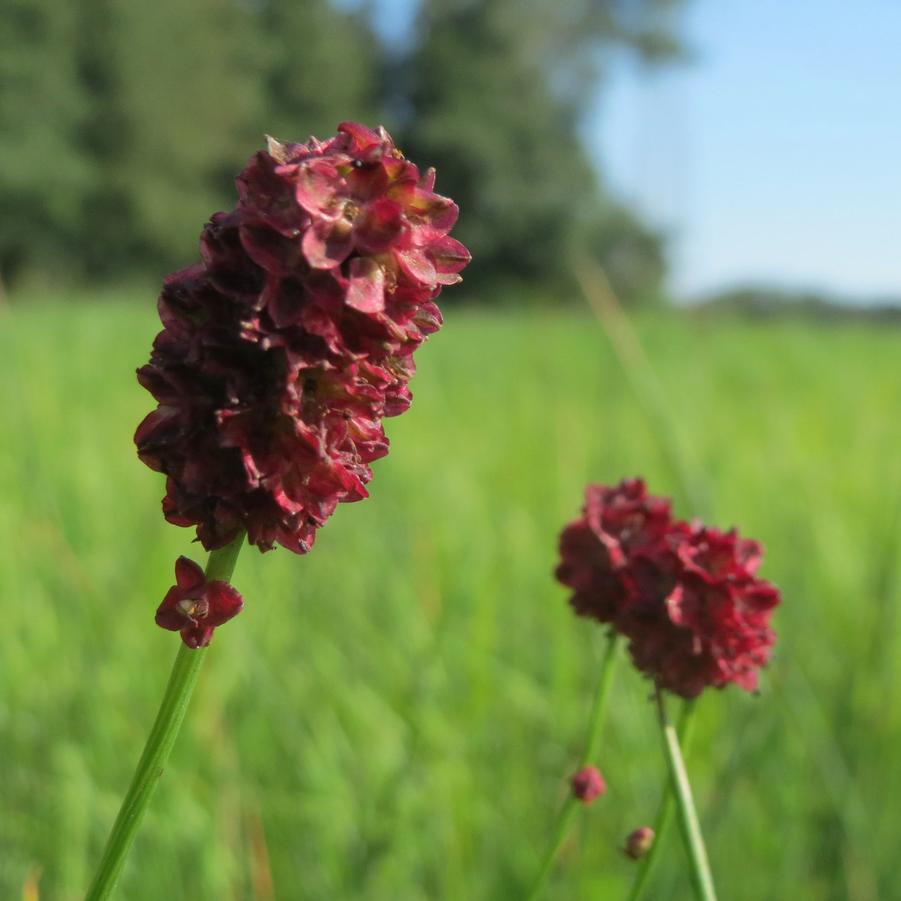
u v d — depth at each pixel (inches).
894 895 7.0
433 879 7.1
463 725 8.0
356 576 9.8
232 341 2.8
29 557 8.9
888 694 8.0
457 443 14.4
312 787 7.3
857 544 10.6
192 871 6.6
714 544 4.1
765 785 7.5
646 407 8.0
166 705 3.1
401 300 2.9
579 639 9.0
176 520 3.0
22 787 7.0
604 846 7.3
